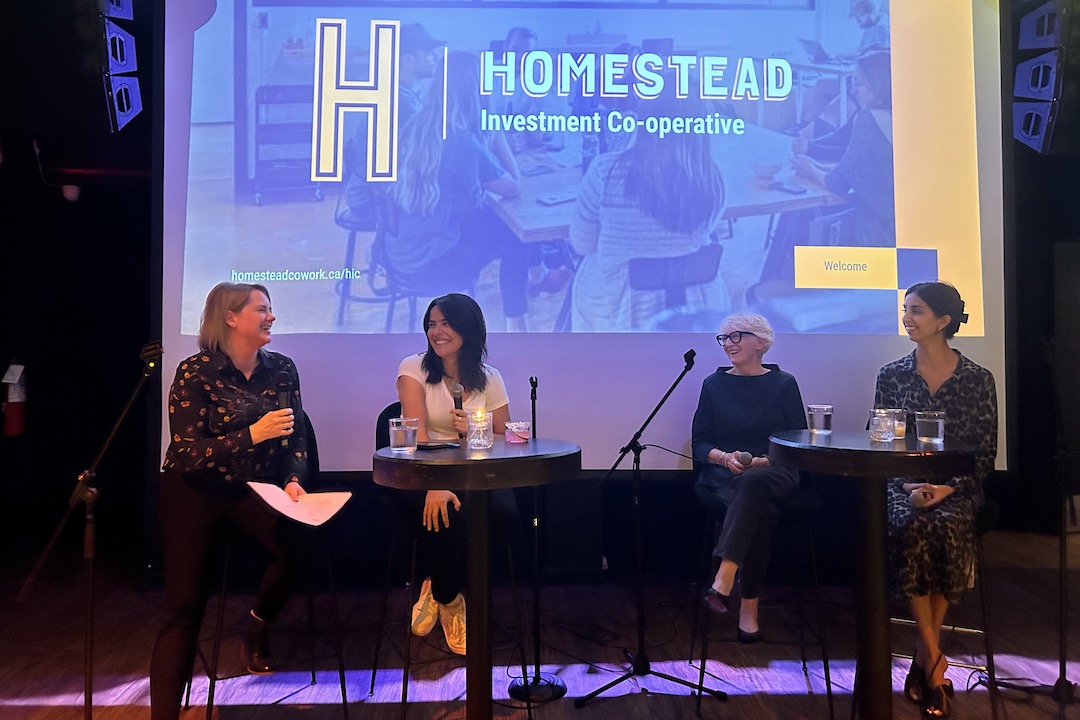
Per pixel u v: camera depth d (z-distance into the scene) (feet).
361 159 10.76
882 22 11.00
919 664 7.55
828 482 11.50
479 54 10.89
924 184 10.90
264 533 7.04
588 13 10.93
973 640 9.24
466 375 8.45
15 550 14.11
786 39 10.98
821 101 10.96
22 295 15.30
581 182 10.84
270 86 10.75
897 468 6.01
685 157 10.88
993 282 10.83
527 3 10.93
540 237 10.80
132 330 16.30
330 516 6.85
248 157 10.69
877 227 10.88
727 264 10.83
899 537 7.54
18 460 15.28
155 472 11.03
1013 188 10.85
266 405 7.39
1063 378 14.70
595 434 10.75
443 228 10.76
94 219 16.01
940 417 6.70
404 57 10.85
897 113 10.95
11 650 8.98
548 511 11.70
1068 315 14.84
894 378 8.83
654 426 10.76
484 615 6.42
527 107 10.86
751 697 7.75
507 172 10.82
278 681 8.20
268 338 7.38
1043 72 10.93
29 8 10.35
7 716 7.25
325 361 10.66
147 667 8.46
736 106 10.93
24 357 15.38
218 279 10.63
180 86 10.69
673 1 10.97
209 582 6.86
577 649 9.08
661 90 10.92
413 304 10.71
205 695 7.84
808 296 10.82
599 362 10.76
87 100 11.00
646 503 12.19
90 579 6.30
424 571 11.44
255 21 10.78
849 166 10.93
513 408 10.70
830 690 7.20
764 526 8.85
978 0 10.96
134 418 16.37
